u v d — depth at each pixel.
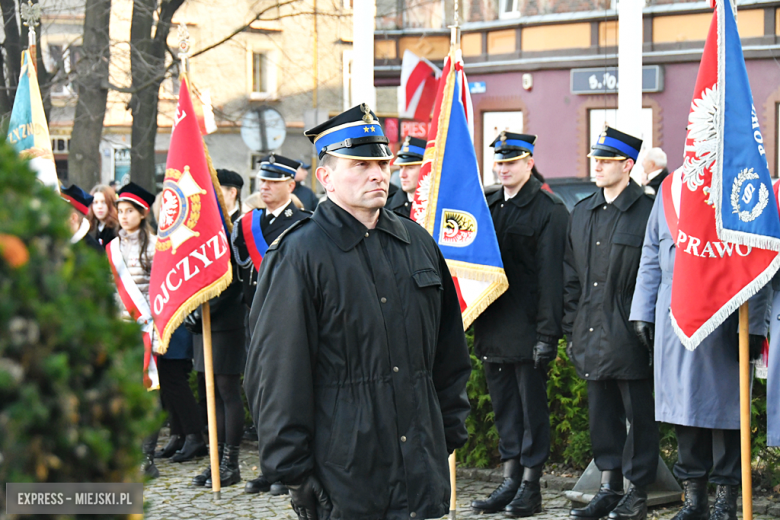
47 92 13.95
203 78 24.83
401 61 22.36
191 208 5.94
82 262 1.73
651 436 5.13
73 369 1.64
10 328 1.54
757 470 5.59
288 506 5.73
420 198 6.15
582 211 5.35
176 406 7.05
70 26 16.89
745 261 4.39
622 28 6.19
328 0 22.55
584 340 5.24
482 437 6.40
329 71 25.89
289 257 3.20
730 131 4.36
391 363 3.16
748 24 16.83
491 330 5.57
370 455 3.09
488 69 20.89
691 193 4.50
